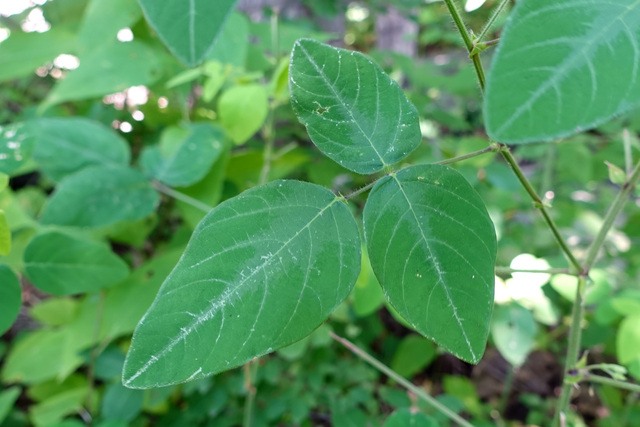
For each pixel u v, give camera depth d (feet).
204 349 0.38
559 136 0.32
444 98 2.52
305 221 0.44
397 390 1.20
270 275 0.41
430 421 0.76
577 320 0.71
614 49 0.33
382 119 0.48
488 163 1.29
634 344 0.86
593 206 1.71
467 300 0.43
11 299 0.68
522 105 0.33
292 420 1.19
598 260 1.41
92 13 1.34
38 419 1.19
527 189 0.60
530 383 1.81
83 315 1.21
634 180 0.64
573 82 0.33
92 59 1.28
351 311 1.36
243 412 1.22
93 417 1.23
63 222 0.96
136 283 1.17
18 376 1.31
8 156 0.73
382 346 1.71
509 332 1.02
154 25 0.40
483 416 1.54
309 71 0.47
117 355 1.23
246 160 1.35
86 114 1.63
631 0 0.34
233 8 0.40
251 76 1.01
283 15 2.00
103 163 1.10
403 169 0.47
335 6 1.94
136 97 1.73
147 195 1.06
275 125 1.68
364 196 1.57
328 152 0.47
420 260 0.44
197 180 1.09
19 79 1.85
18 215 1.10
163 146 1.16
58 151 1.07
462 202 0.45
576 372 0.71
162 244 1.60
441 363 1.88
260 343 0.39
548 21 0.34
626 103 0.32
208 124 1.18
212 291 0.40
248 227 0.42
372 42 3.90
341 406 1.18
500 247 1.23
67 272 0.82
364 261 0.76
